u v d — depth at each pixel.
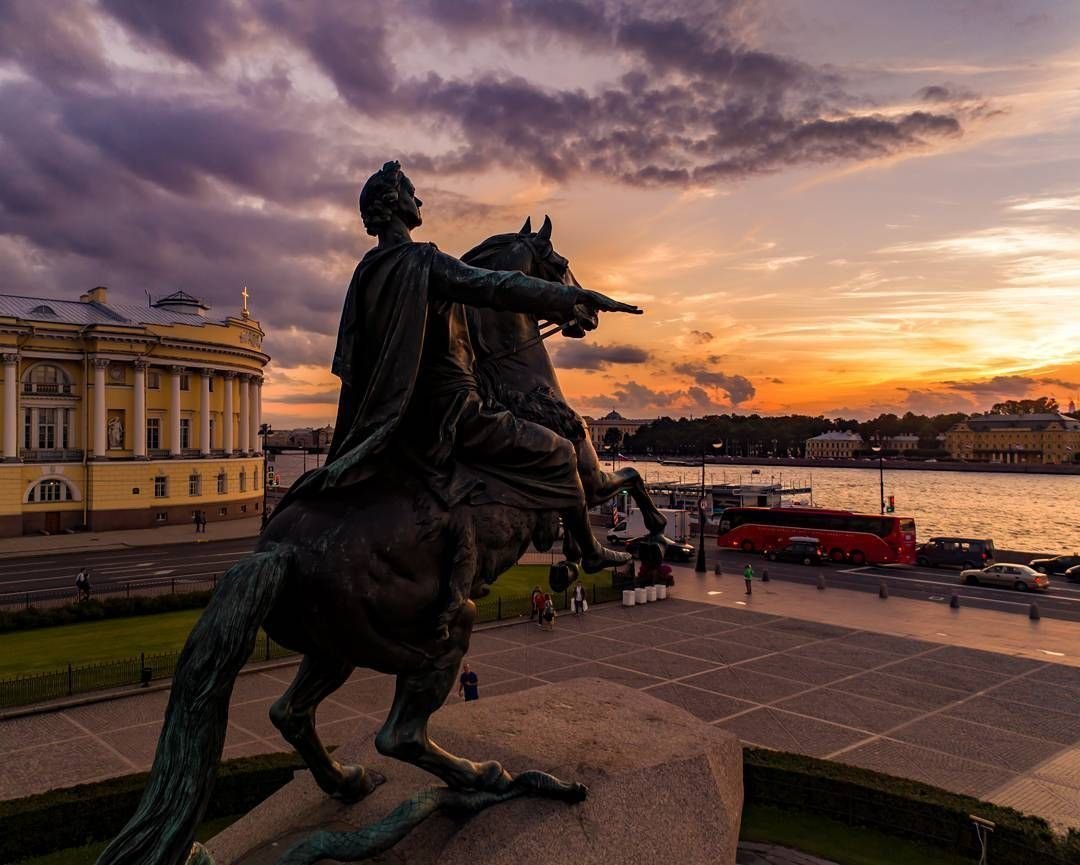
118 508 55.00
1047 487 163.62
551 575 7.18
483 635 26.30
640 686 20.61
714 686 20.59
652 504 8.01
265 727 17.27
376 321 5.91
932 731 17.28
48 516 52.97
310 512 5.59
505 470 6.43
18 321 50.81
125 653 23.08
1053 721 17.97
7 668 21.47
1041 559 43.34
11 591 32.91
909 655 23.95
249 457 65.19
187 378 60.56
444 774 6.29
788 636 26.42
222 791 12.85
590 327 6.18
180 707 4.71
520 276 5.74
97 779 14.46
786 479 185.00
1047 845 10.77
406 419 6.09
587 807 6.81
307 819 6.83
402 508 5.79
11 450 51.00
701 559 41.00
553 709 8.98
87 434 54.22
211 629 4.86
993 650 24.61
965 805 11.80
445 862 6.07
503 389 6.89
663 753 7.77
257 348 66.88
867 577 40.12
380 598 5.57
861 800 12.41
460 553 5.93
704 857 7.25
